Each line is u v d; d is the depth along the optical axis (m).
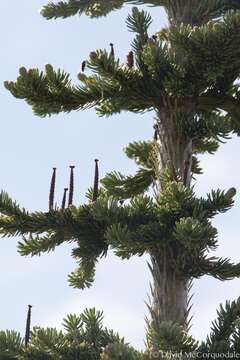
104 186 22.31
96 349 19.95
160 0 21.86
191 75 19.84
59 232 20.44
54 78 20.31
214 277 18.81
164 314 18.89
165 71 19.84
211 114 20.95
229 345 17.84
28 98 20.38
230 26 18.70
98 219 19.19
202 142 23.25
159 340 16.75
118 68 19.94
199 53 19.25
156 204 19.11
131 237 18.44
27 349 19.88
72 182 20.17
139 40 19.97
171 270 19.12
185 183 18.98
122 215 19.12
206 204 18.81
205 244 17.89
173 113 20.25
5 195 20.25
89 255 20.58
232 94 20.78
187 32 18.95
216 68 19.45
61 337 19.92
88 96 20.62
